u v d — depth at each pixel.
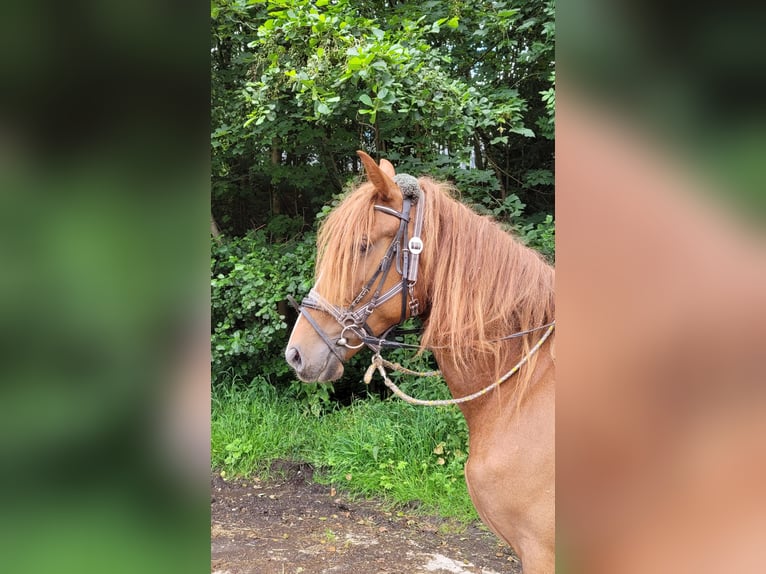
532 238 3.49
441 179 3.69
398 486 3.13
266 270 3.84
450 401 1.50
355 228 1.54
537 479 1.36
